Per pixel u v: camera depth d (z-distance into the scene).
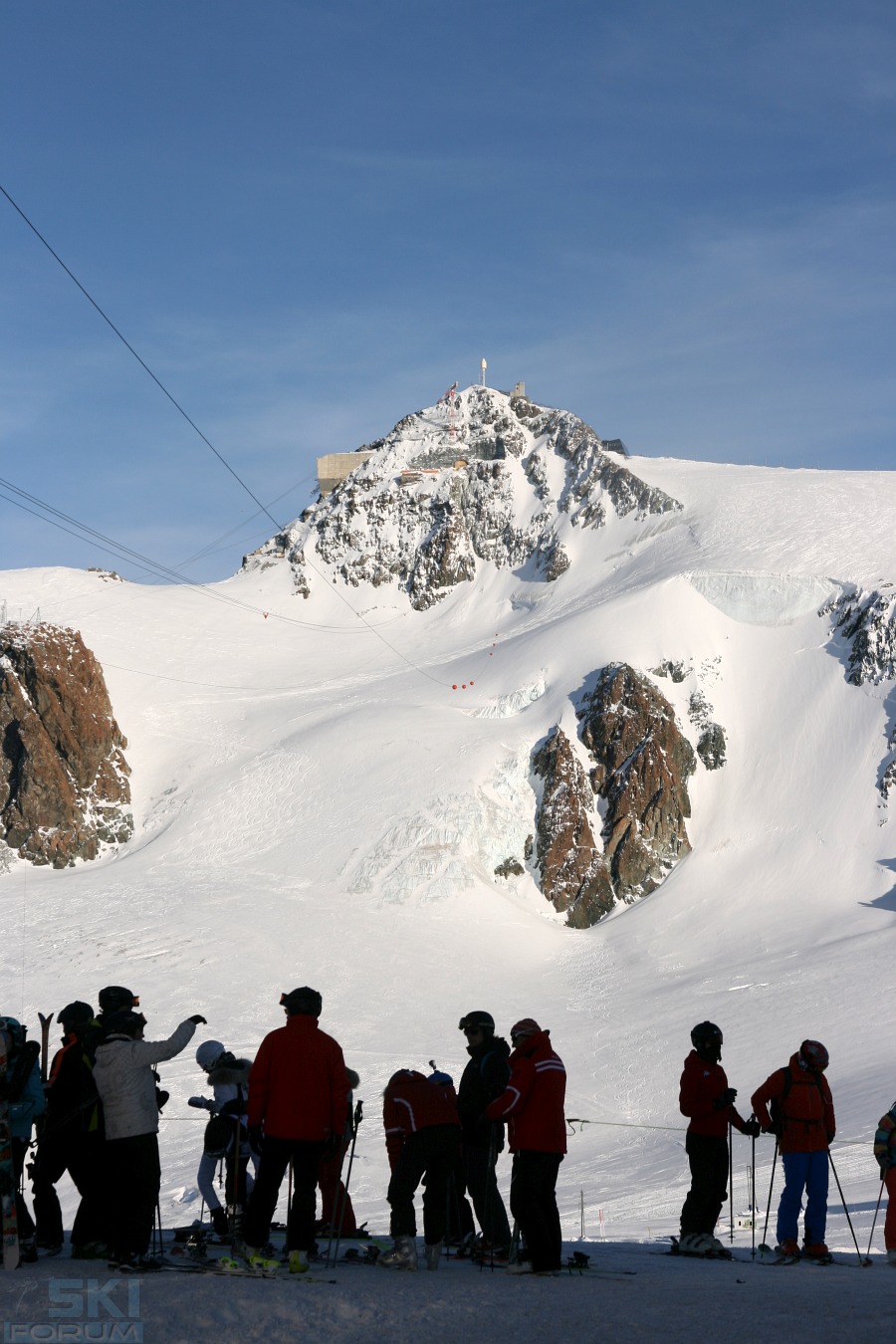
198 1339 8.29
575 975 75.44
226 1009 65.38
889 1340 8.24
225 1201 15.52
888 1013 58.94
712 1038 15.48
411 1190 12.84
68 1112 13.16
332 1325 8.82
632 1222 28.94
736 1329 8.63
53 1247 14.39
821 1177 15.29
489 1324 8.97
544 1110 12.36
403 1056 59.59
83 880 88.88
